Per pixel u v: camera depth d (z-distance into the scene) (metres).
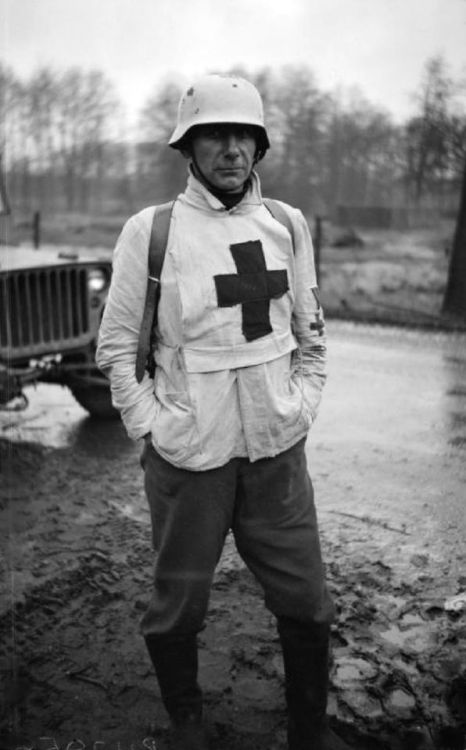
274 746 2.10
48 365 5.02
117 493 3.99
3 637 2.62
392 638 2.58
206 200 1.79
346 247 18.12
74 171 58.06
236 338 1.78
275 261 1.82
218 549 1.88
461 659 2.46
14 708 2.26
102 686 2.38
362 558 3.16
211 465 1.80
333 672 2.39
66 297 4.96
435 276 13.76
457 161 15.73
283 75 36.72
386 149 25.92
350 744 2.12
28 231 26.92
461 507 3.72
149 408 1.87
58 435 5.09
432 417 5.33
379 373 6.75
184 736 1.98
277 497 1.88
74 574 3.07
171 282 1.78
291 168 34.72
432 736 2.14
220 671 2.44
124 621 2.74
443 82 14.32
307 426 1.92
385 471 4.25
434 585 2.93
